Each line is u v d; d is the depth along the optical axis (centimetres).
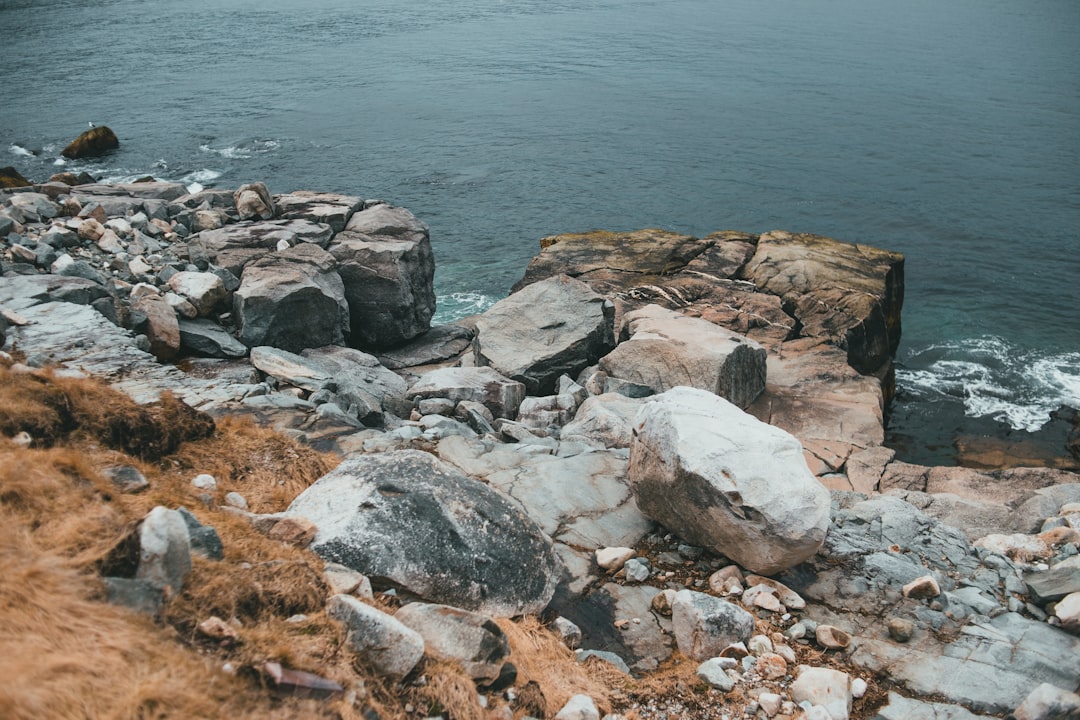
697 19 10494
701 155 4947
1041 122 5606
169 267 1759
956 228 3909
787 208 4150
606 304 1998
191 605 599
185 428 934
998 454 2139
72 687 482
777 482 866
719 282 2473
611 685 746
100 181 4228
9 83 6406
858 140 5253
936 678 770
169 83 6531
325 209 2161
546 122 5597
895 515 1053
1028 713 711
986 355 2764
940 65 7500
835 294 2369
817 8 11575
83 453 788
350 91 6400
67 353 1296
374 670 624
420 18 10556
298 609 651
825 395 1869
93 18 9975
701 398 1005
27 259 1620
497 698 672
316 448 1112
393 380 1730
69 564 576
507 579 801
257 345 1684
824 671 753
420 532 782
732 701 735
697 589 889
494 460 1121
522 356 1831
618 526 991
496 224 3831
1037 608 889
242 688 544
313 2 12188
